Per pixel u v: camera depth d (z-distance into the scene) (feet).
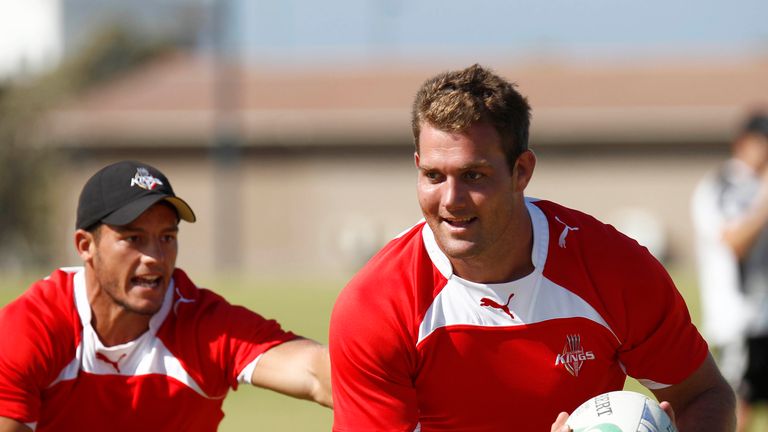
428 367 49.49
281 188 415.85
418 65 474.49
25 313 55.57
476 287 48.73
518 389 49.67
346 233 407.44
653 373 51.13
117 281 54.54
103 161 434.71
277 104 423.23
